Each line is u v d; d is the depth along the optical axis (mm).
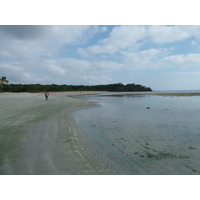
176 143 6656
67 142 6383
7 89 86562
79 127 9328
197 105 21625
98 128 9219
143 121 11180
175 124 10234
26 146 5746
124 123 10555
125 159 5094
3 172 3908
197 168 4531
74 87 120312
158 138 7355
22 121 9836
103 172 4156
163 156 5344
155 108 18609
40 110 14703
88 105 21391
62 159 4789
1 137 6691
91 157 5109
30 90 90125
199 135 7805
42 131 7809
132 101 29562
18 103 20359
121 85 152500
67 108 17438
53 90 98562
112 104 23672
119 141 6918
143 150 5883
